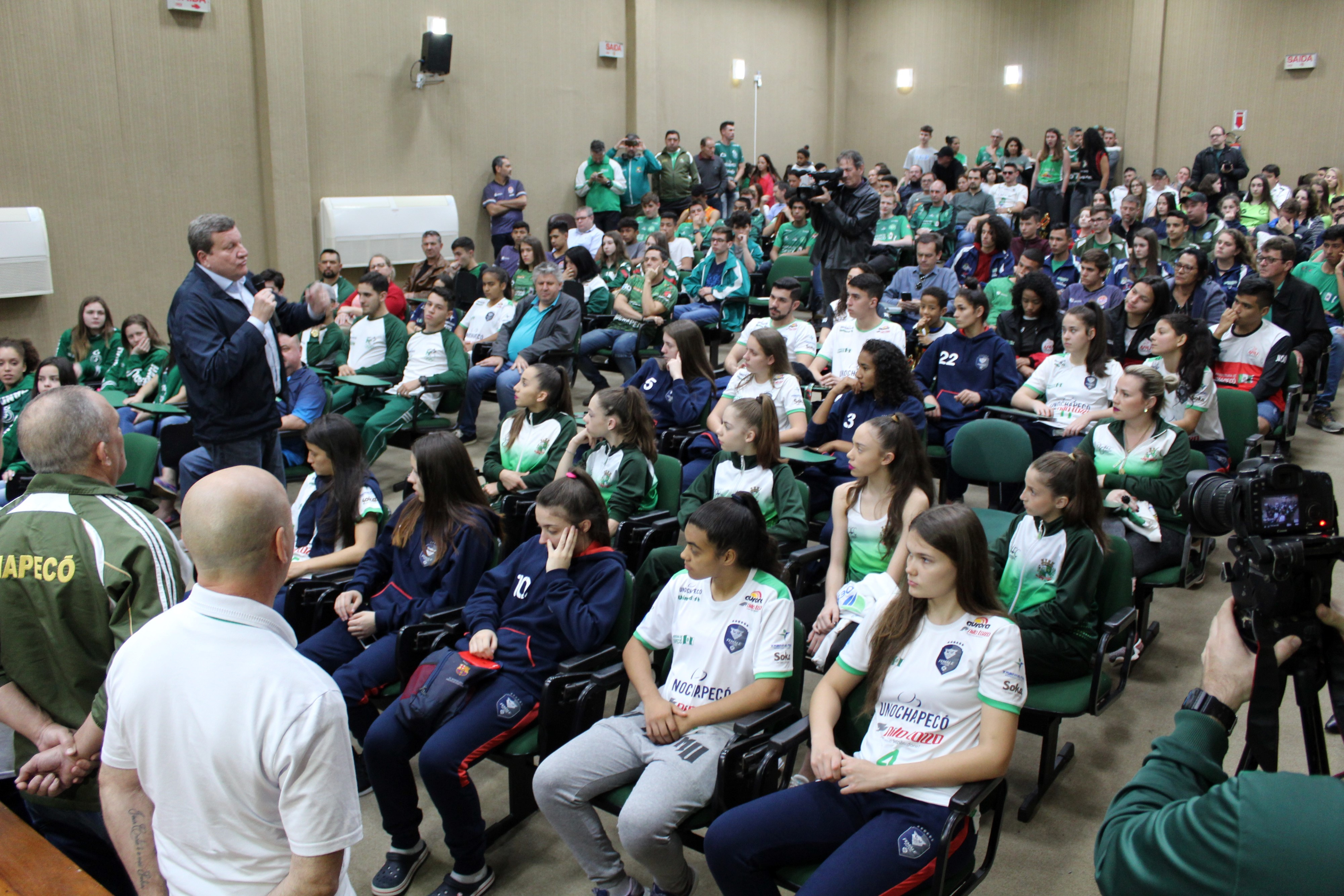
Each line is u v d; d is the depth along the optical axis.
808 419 4.66
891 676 2.07
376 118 8.64
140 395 5.73
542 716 2.37
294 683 1.30
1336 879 0.90
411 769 2.42
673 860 2.12
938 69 13.97
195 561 1.34
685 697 2.33
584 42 10.23
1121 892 1.04
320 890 1.28
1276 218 9.16
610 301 7.14
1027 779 2.79
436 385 5.55
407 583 2.86
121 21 7.04
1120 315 5.18
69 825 1.87
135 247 7.32
